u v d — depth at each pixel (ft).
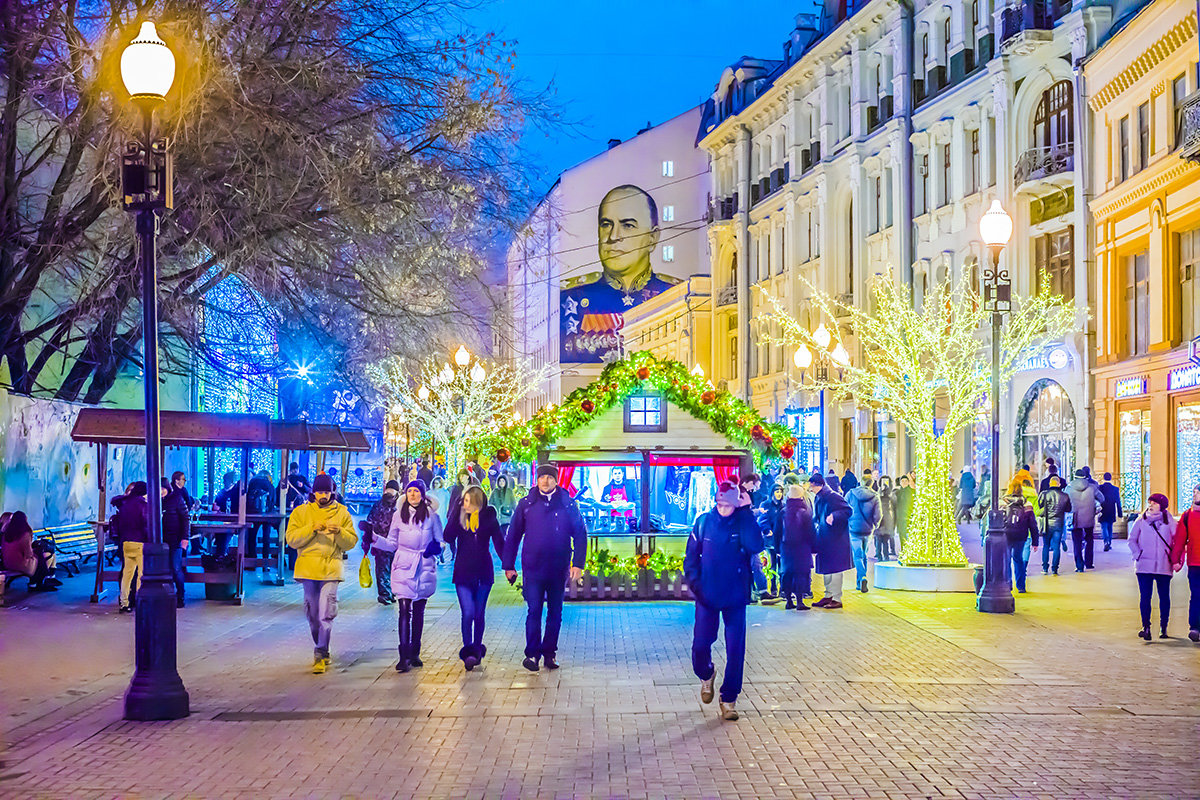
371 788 23.56
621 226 265.75
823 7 166.30
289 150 54.70
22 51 54.24
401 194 59.52
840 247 158.81
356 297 62.75
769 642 43.16
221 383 79.20
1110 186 99.45
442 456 129.70
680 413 60.18
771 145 185.16
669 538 58.54
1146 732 28.35
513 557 38.04
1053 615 51.13
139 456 84.79
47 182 74.64
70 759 26.03
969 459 121.19
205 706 31.73
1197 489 43.09
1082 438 102.42
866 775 24.34
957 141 127.75
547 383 290.35
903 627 47.34
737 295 196.34
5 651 40.68
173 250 58.23
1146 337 95.14
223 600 56.75
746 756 25.96
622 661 39.06
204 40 51.67
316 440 66.33
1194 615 42.88
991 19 121.60
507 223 62.80
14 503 63.21
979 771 24.64
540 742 27.43
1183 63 87.25
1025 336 104.47
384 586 56.08
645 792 23.12
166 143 31.45
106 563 72.84
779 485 60.18
